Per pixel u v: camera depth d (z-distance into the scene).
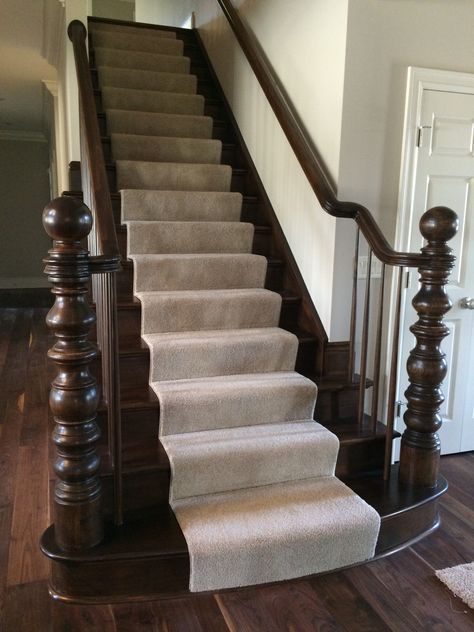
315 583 1.93
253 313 2.75
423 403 2.24
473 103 2.68
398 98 2.56
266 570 1.86
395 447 2.86
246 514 1.97
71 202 1.61
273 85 3.03
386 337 2.78
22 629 1.68
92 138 2.53
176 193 3.19
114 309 1.79
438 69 2.59
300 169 2.88
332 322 2.66
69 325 1.64
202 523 1.91
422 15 2.53
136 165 3.34
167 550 1.78
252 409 2.33
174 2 5.60
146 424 2.21
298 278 2.92
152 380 2.39
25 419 3.31
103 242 1.82
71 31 3.43
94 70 4.16
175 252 3.01
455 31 2.59
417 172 2.66
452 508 2.47
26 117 7.32
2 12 3.87
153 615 1.75
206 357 2.45
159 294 2.67
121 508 1.90
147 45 4.58
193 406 2.22
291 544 1.87
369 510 2.04
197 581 1.80
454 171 2.72
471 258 2.86
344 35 2.44
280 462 2.17
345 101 2.48
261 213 3.40
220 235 3.09
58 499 1.76
